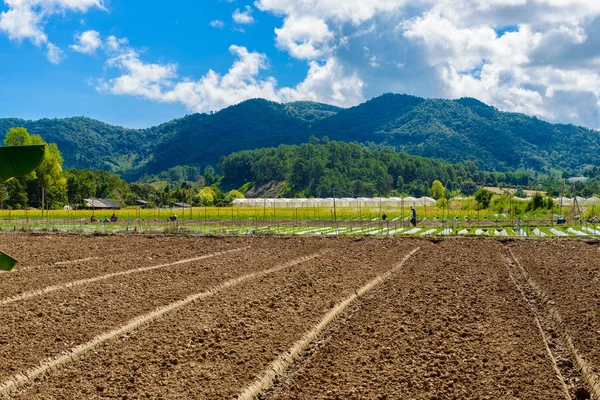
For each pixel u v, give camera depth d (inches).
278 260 896.9
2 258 202.1
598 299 586.2
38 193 3331.7
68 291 630.5
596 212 1908.2
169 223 1897.1
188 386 353.4
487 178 7081.7
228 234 1379.2
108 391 346.6
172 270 783.1
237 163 7598.4
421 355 410.3
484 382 358.6
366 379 367.2
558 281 695.1
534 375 370.6
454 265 839.7
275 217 2269.9
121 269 796.6
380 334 468.4
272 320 508.1
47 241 1214.9
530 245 1101.7
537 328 485.1
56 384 360.2
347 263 861.2
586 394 350.9
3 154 175.6
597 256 924.6
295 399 339.6
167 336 458.6
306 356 428.1
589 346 433.1
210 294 623.5
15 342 436.1
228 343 439.5
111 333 461.1
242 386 353.4
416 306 567.2
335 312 540.4
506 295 618.5
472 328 485.1
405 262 881.5
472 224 1790.1
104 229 1627.7
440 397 335.9
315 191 5536.4
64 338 446.9
